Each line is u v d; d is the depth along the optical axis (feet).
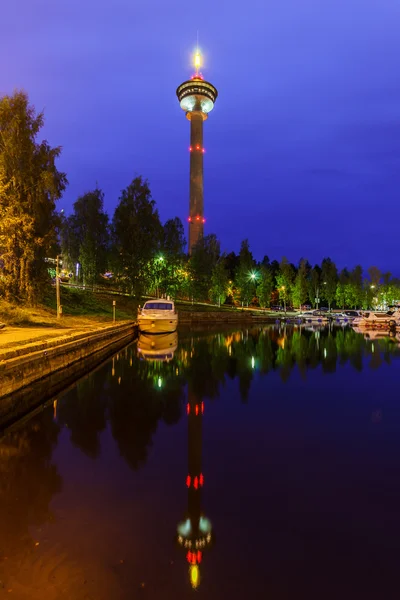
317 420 29.91
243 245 265.34
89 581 11.71
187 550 13.37
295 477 19.80
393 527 15.16
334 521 15.56
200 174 362.33
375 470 20.80
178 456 22.76
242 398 37.19
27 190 86.38
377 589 11.65
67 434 26.86
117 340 85.46
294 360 61.93
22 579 11.85
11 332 59.62
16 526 15.06
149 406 34.30
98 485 18.86
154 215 172.55
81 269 188.55
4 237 78.89
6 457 22.62
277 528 14.93
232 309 238.89
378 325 157.79
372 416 31.14
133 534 14.51
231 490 18.33
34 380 37.63
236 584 11.75
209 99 380.99
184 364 58.03
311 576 12.13
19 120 84.84
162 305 114.93
